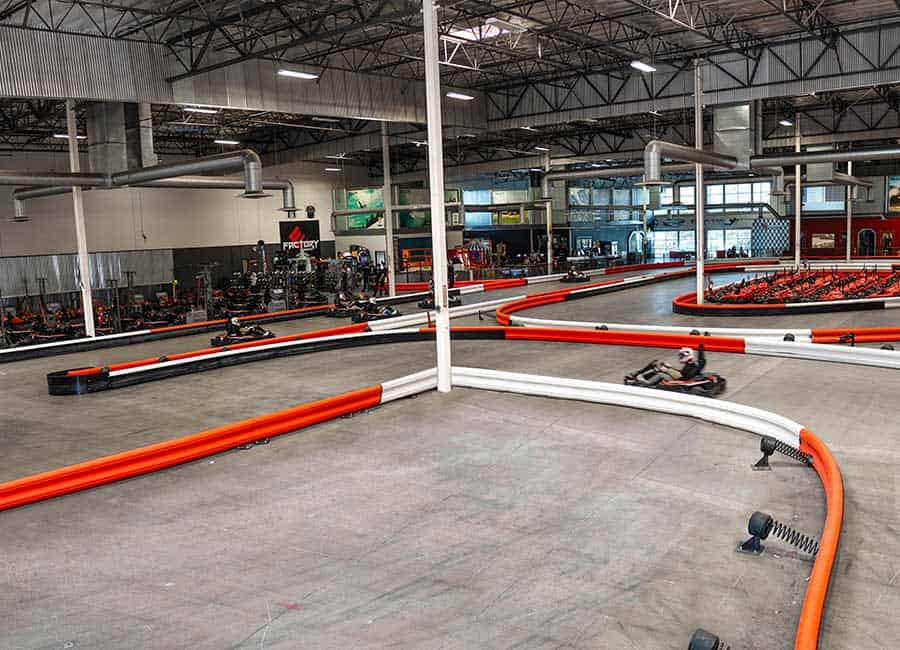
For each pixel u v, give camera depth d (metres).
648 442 8.65
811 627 4.26
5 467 8.72
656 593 5.10
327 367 14.58
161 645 4.63
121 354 17.67
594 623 4.73
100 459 7.96
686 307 20.23
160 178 17.59
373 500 7.10
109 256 29.75
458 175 37.47
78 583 5.57
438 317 11.68
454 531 6.29
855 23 19.00
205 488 7.66
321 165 38.44
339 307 23.91
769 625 4.66
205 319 23.22
